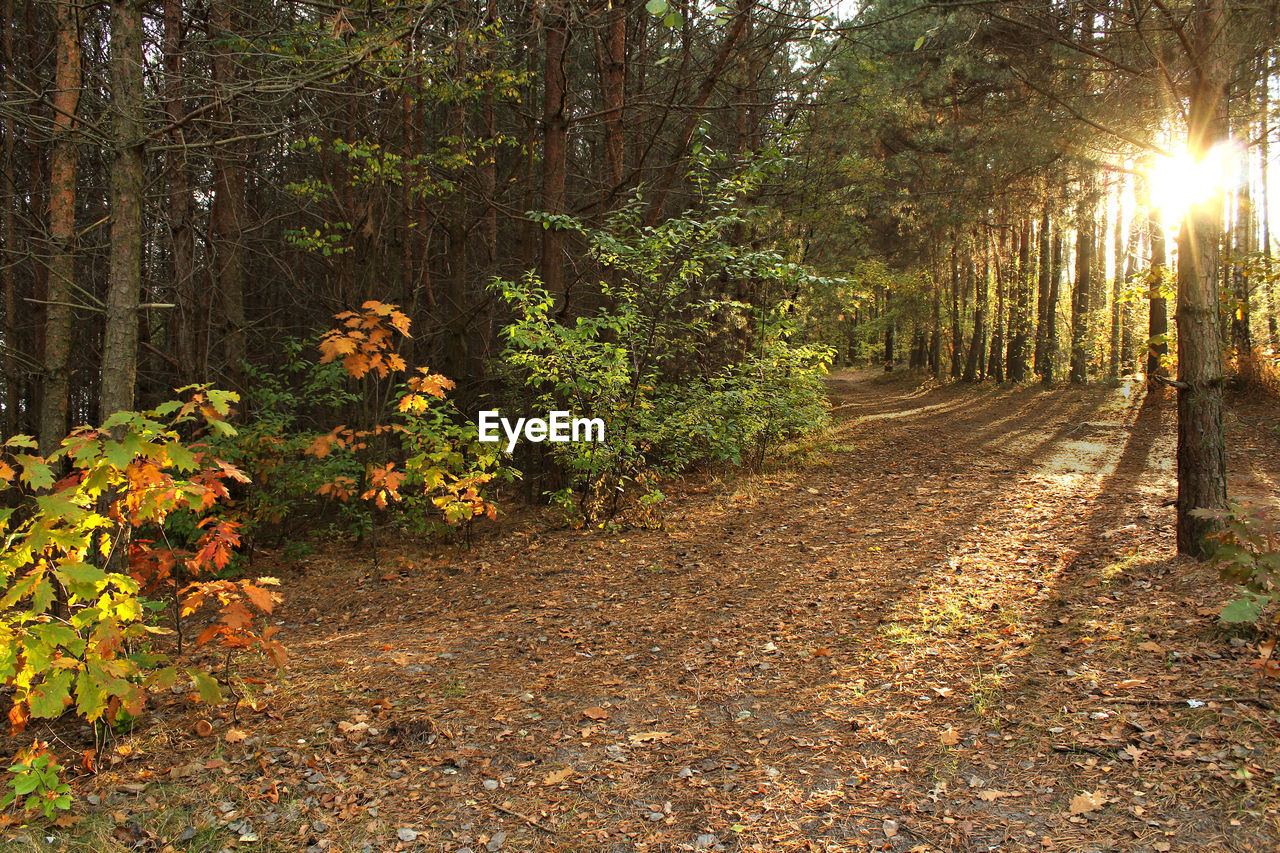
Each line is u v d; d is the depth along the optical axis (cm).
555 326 865
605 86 1173
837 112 1490
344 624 640
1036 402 2134
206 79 489
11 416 1138
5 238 976
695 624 582
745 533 857
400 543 927
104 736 362
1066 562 639
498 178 1491
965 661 462
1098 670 417
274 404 898
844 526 855
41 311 1160
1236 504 393
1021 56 808
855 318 4044
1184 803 289
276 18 740
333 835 308
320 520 979
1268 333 1872
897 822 307
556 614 628
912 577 645
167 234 1014
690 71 1123
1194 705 354
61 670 312
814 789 338
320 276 1569
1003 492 977
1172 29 541
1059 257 2500
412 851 301
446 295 1259
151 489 366
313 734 391
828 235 1755
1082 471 1123
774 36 1141
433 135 1430
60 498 304
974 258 2973
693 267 889
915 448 1427
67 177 600
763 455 1254
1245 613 347
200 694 357
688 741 392
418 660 516
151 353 1166
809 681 459
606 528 910
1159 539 661
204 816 314
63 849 283
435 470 658
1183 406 568
